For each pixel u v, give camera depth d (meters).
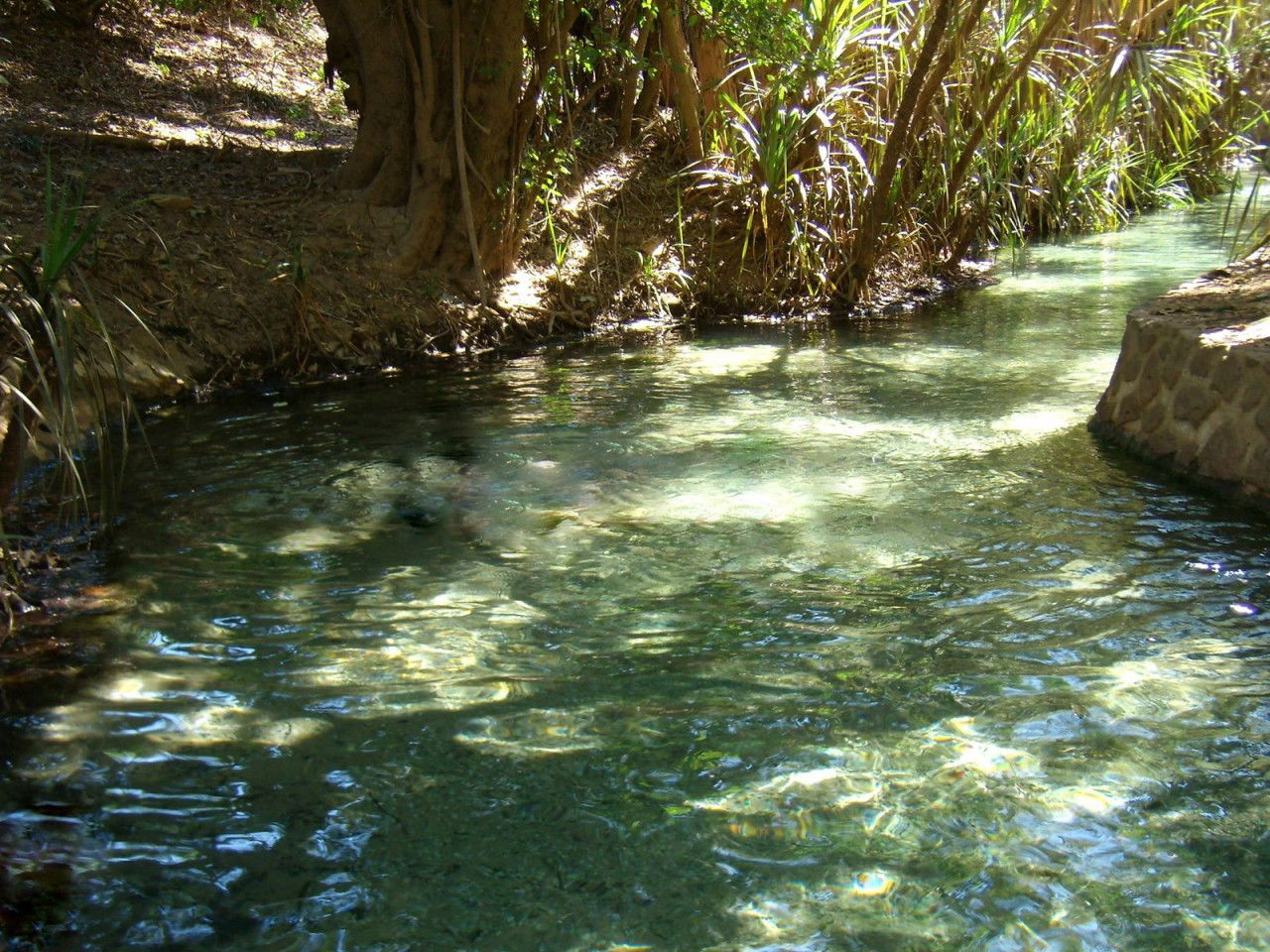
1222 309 5.11
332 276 7.24
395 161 7.84
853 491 4.52
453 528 4.17
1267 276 5.68
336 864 2.31
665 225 9.06
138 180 7.64
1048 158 12.20
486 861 2.32
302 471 4.83
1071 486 4.54
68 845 2.36
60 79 10.18
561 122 8.70
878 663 3.12
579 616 3.44
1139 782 2.54
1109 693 2.93
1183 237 12.07
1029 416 5.59
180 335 6.34
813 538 4.03
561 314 7.99
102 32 11.70
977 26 9.66
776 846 2.35
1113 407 5.18
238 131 10.20
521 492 4.56
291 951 2.07
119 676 3.07
